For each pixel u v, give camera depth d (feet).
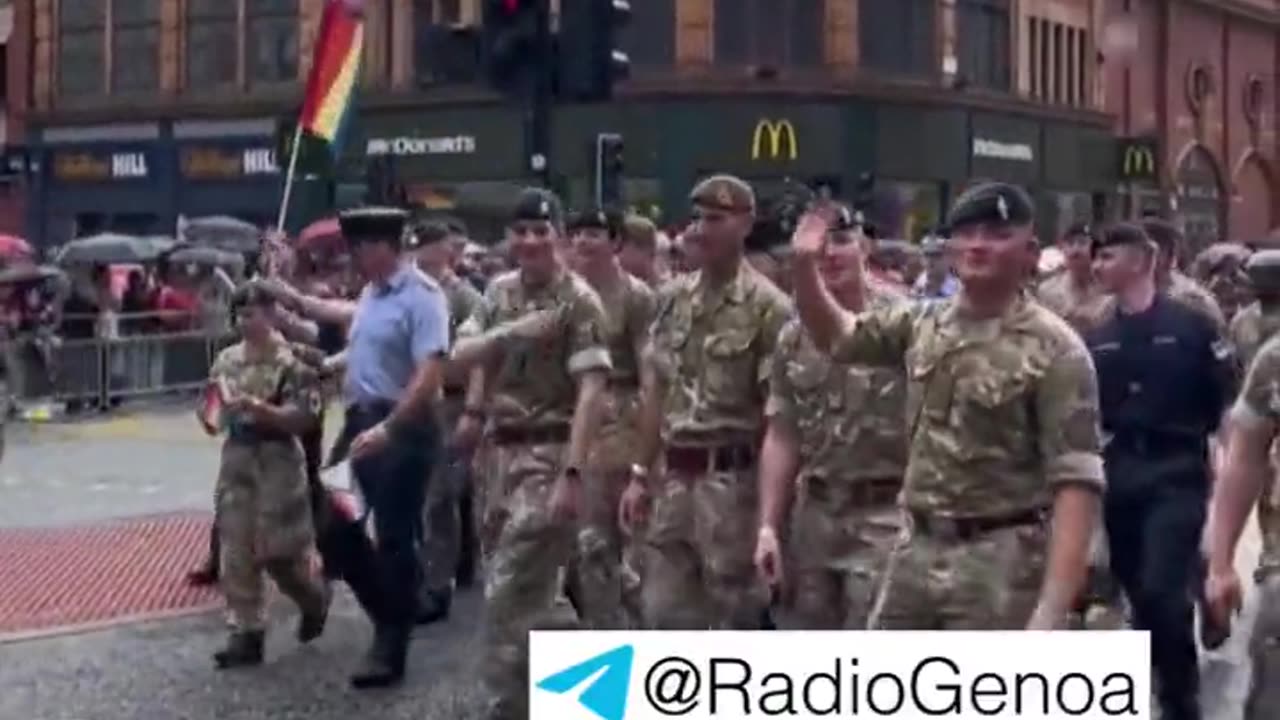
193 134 148.56
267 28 145.69
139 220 152.46
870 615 19.35
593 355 24.82
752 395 24.27
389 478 29.89
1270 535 18.80
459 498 37.29
